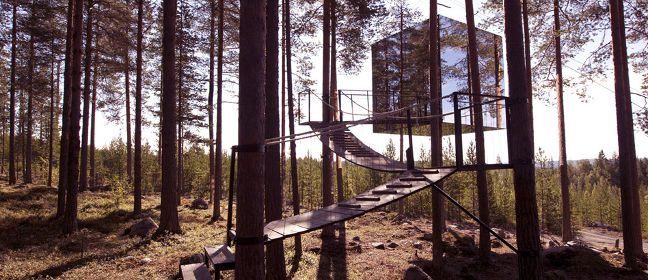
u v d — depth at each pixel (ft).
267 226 18.03
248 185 14.25
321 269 33.06
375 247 43.73
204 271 20.83
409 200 106.52
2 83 94.58
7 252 35.50
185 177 137.08
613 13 42.32
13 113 85.92
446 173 22.30
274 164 29.12
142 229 45.91
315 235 49.90
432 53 38.40
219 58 65.31
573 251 40.06
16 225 47.44
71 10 56.65
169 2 46.78
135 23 62.23
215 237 44.47
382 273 31.99
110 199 72.69
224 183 143.84
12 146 85.66
